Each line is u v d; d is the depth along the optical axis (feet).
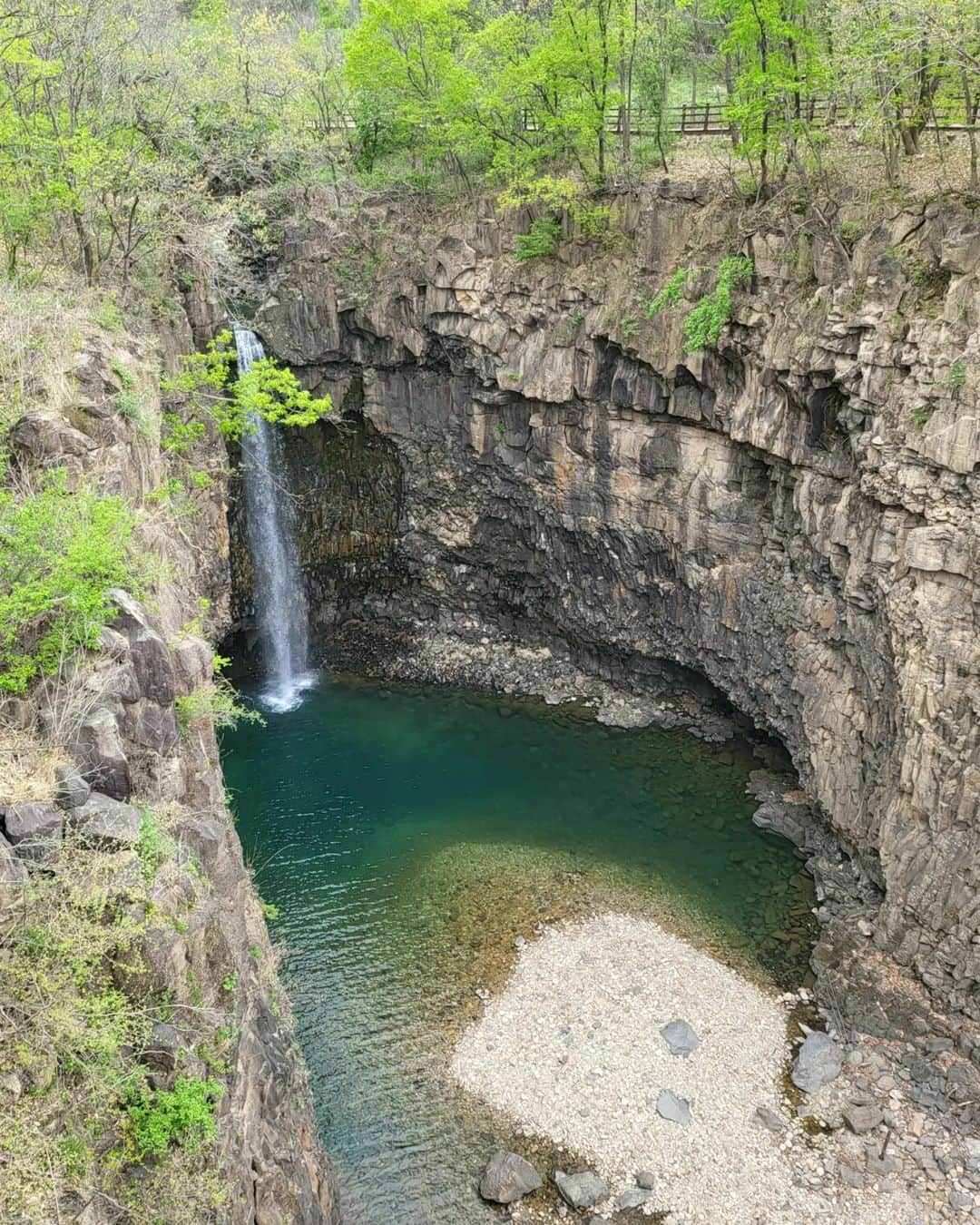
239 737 121.70
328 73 130.93
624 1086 70.13
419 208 124.26
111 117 86.79
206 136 114.52
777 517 99.14
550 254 112.88
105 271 89.51
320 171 129.29
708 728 118.11
